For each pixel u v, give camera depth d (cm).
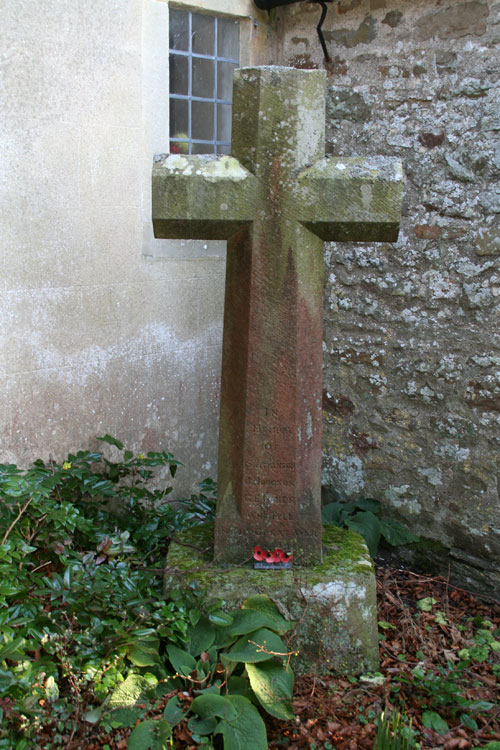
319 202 265
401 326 364
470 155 328
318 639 273
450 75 332
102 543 271
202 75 400
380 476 383
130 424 380
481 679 281
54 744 228
